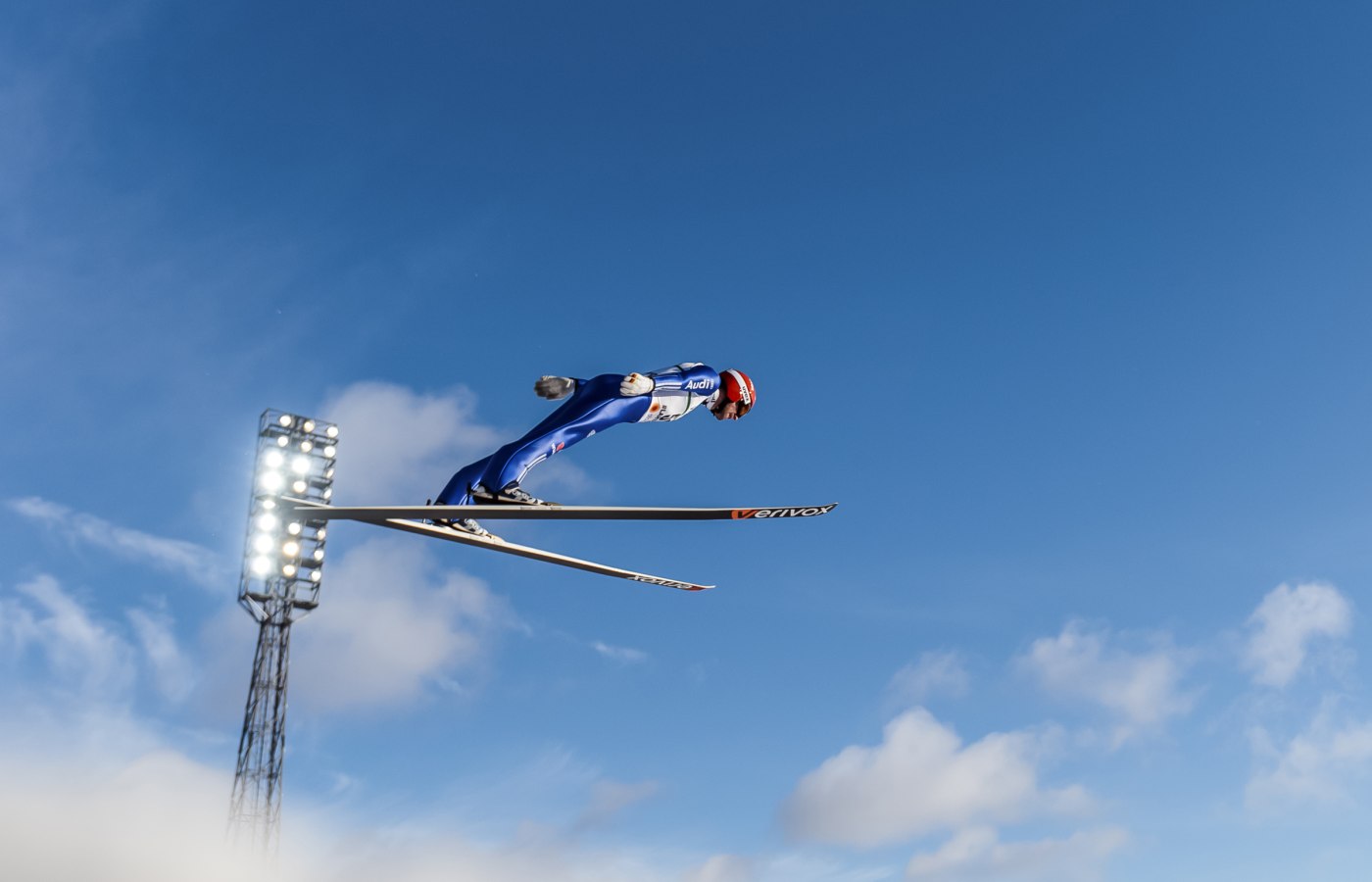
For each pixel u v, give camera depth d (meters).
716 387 12.52
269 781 44.06
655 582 14.00
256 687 44.44
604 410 11.51
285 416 46.09
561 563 12.69
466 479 10.86
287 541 45.25
